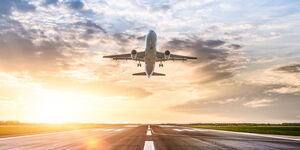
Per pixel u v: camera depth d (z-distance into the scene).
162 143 12.61
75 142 13.34
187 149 10.18
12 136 18.95
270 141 14.68
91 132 25.05
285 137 18.47
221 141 14.06
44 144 12.37
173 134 20.83
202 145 11.73
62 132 25.52
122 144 12.10
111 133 22.66
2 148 10.75
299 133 24.95
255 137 18.16
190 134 21.03
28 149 10.34
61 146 11.41
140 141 13.77
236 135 20.41
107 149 10.11
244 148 10.73
